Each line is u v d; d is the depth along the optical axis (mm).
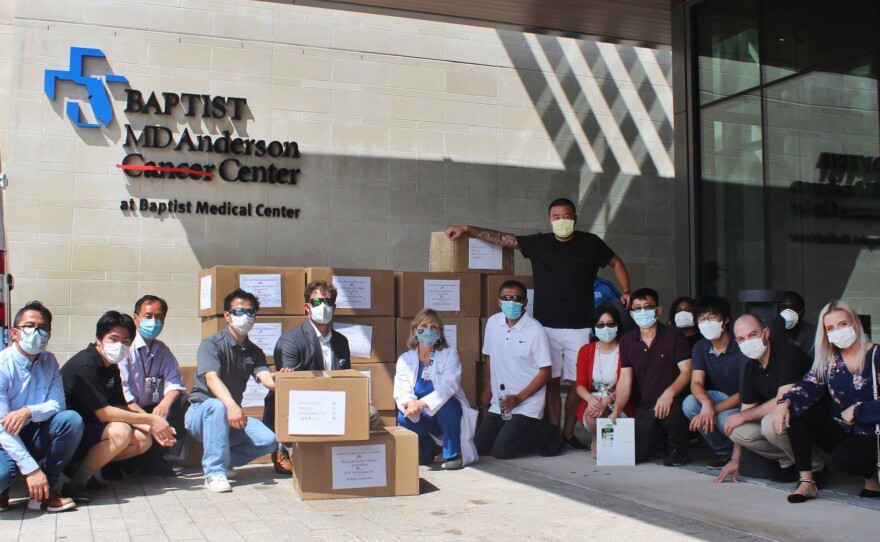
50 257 8852
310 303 5910
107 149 9094
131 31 9242
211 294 6531
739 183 8648
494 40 10539
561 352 7148
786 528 4184
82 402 4992
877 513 4496
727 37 8875
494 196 10391
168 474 5816
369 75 10016
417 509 4738
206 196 9367
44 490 4520
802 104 7922
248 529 4242
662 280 11008
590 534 4117
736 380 5836
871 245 7117
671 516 4488
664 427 6172
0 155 8812
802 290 7836
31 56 8930
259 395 6426
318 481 5008
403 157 10070
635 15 9281
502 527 4273
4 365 4641
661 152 11125
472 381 7207
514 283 6773
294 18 9797
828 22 7672
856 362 4773
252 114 9578
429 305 7086
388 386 6852
